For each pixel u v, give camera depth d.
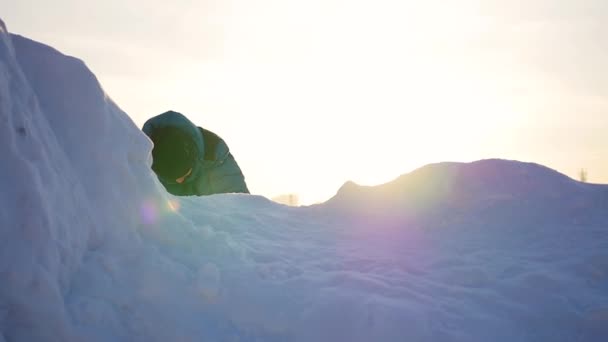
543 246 4.30
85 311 2.69
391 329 3.01
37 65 3.27
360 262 4.11
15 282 2.35
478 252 4.28
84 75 3.44
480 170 5.78
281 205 6.04
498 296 3.47
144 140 3.93
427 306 3.28
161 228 3.71
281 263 3.89
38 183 2.60
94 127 3.37
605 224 4.60
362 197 5.87
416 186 5.79
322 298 3.27
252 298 3.28
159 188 4.09
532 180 5.51
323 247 4.52
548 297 3.42
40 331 2.39
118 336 2.74
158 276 3.20
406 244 4.63
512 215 4.97
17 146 2.63
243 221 4.97
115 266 3.09
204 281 3.31
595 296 3.44
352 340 3.01
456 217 5.13
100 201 3.25
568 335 3.14
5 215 2.41
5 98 2.66
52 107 3.23
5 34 3.08
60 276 2.67
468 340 2.98
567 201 5.08
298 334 3.11
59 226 2.71
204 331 3.02
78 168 3.21
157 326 2.91
